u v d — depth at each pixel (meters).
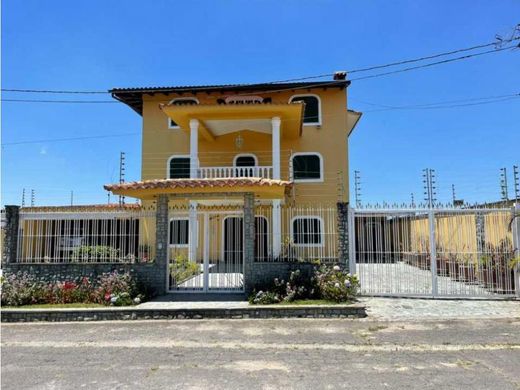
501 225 12.19
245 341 7.61
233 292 11.95
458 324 8.77
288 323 9.05
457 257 14.30
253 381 5.51
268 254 14.98
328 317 9.52
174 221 14.66
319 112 21.86
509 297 11.38
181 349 7.13
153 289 11.66
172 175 22.06
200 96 22.22
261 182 11.72
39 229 12.19
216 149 22.19
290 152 21.72
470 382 5.39
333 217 13.15
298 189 21.36
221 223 15.02
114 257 12.08
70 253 12.14
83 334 8.34
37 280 11.67
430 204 12.23
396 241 13.14
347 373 5.79
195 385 5.40
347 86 21.64
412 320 9.16
